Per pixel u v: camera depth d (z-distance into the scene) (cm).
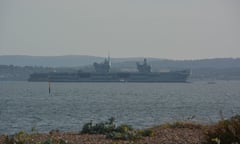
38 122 7712
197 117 8650
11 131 6262
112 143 3744
